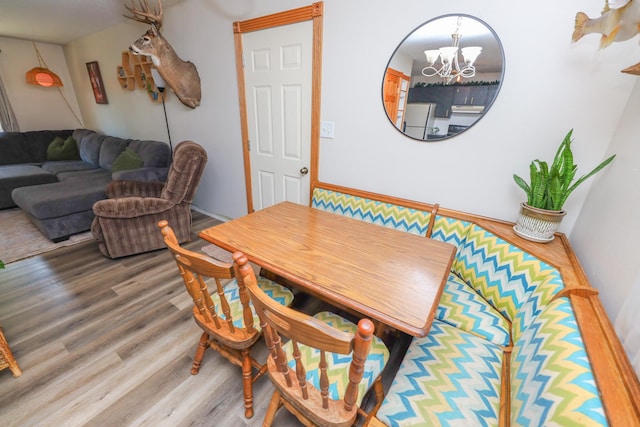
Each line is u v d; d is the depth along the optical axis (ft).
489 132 4.97
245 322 3.50
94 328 5.42
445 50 4.99
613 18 3.02
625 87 3.82
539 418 2.02
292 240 4.38
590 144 4.23
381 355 3.36
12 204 11.43
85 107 16.46
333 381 2.96
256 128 8.47
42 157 14.62
